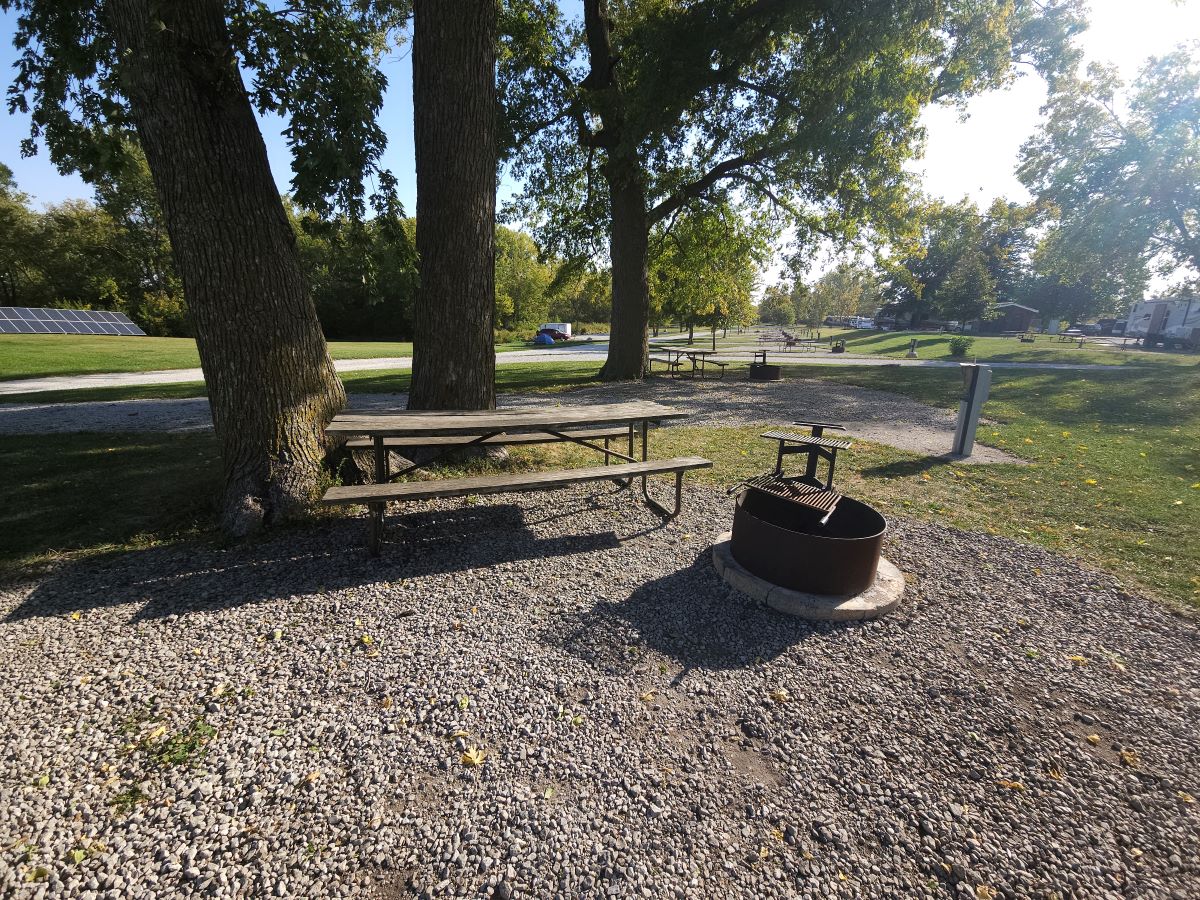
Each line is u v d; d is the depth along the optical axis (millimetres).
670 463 4906
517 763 2270
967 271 57719
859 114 11500
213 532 4383
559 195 17375
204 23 3938
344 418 4602
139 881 1769
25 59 5125
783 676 2859
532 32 12859
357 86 5207
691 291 21922
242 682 2693
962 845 1967
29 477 5805
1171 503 5551
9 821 1954
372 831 1958
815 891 1790
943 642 3197
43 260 42125
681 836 1970
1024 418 10344
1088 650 3152
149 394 12445
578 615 3367
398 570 3873
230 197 4172
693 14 12000
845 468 6793
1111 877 1868
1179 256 24312
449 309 6086
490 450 6250
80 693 2586
